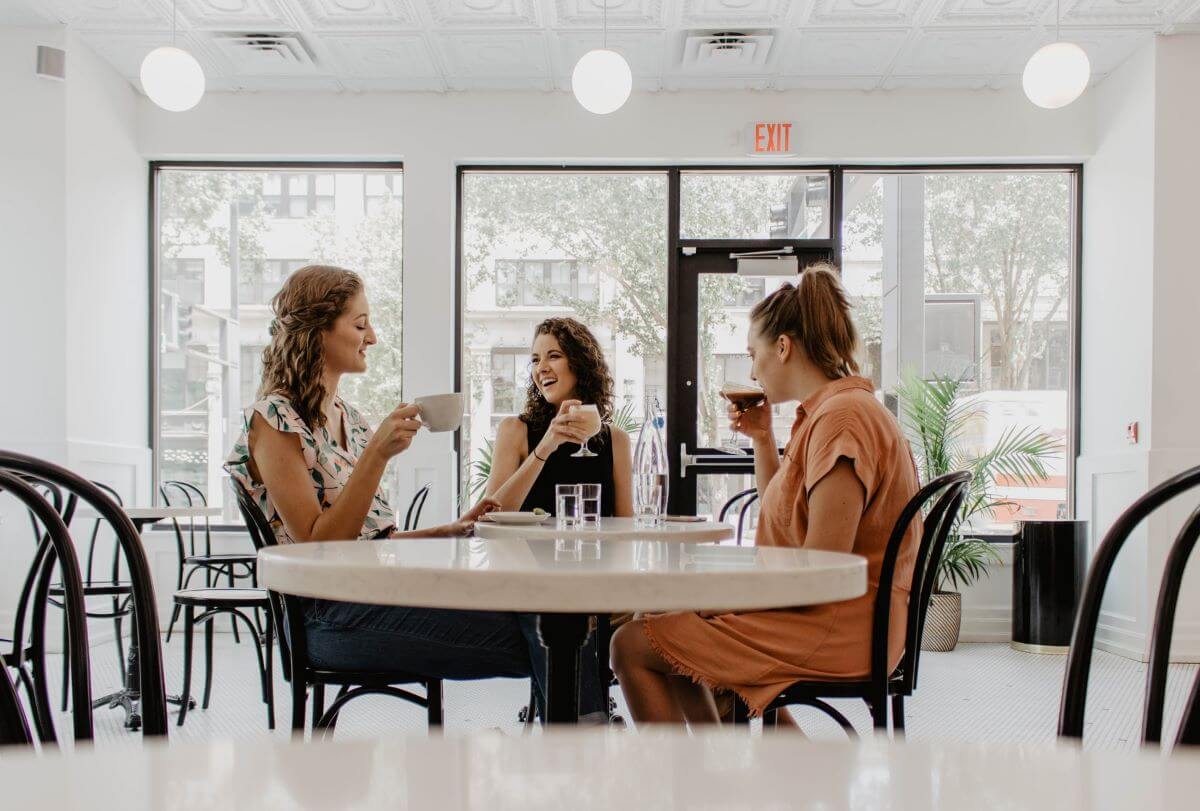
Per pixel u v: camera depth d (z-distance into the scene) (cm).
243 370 549
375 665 166
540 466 262
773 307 185
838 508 158
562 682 119
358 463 172
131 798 26
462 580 84
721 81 514
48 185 461
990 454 514
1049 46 410
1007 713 346
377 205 548
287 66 499
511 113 530
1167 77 459
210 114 532
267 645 295
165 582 523
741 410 227
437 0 432
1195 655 438
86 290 478
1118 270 491
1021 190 541
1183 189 459
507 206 545
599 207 545
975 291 540
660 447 229
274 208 550
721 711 188
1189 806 25
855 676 158
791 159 530
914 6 434
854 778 28
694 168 541
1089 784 27
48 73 456
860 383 173
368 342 194
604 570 85
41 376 460
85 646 90
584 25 454
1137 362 471
